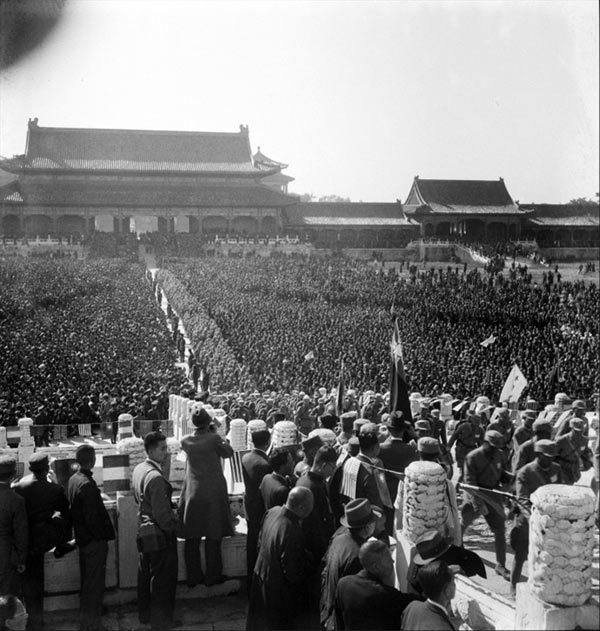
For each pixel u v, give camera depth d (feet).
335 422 43.78
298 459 39.88
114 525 33.22
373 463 31.78
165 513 29.22
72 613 31.45
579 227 231.50
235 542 33.96
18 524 29.14
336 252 301.84
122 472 36.65
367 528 25.57
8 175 327.47
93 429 83.71
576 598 20.71
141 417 85.35
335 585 25.44
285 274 233.76
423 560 26.37
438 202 301.84
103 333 142.41
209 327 152.15
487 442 30.96
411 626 21.29
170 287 209.77
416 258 283.18
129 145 368.89
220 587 32.99
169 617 29.32
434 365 121.90
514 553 25.44
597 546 22.34
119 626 30.22
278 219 344.08
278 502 29.45
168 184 363.56
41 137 346.95
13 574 29.48
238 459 47.60
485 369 117.80
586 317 147.23
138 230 374.63
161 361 122.93
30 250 283.79
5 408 82.43
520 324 153.38
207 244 312.09
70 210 329.52
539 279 202.18
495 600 24.32
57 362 111.75
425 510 27.91
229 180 371.35
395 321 52.26
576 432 30.50
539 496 21.40
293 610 26.81
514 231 281.33
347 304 193.47
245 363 124.36
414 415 60.13
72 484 30.19
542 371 113.19
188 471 32.94
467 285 202.90
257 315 168.45
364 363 120.26
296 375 117.19
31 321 153.58
